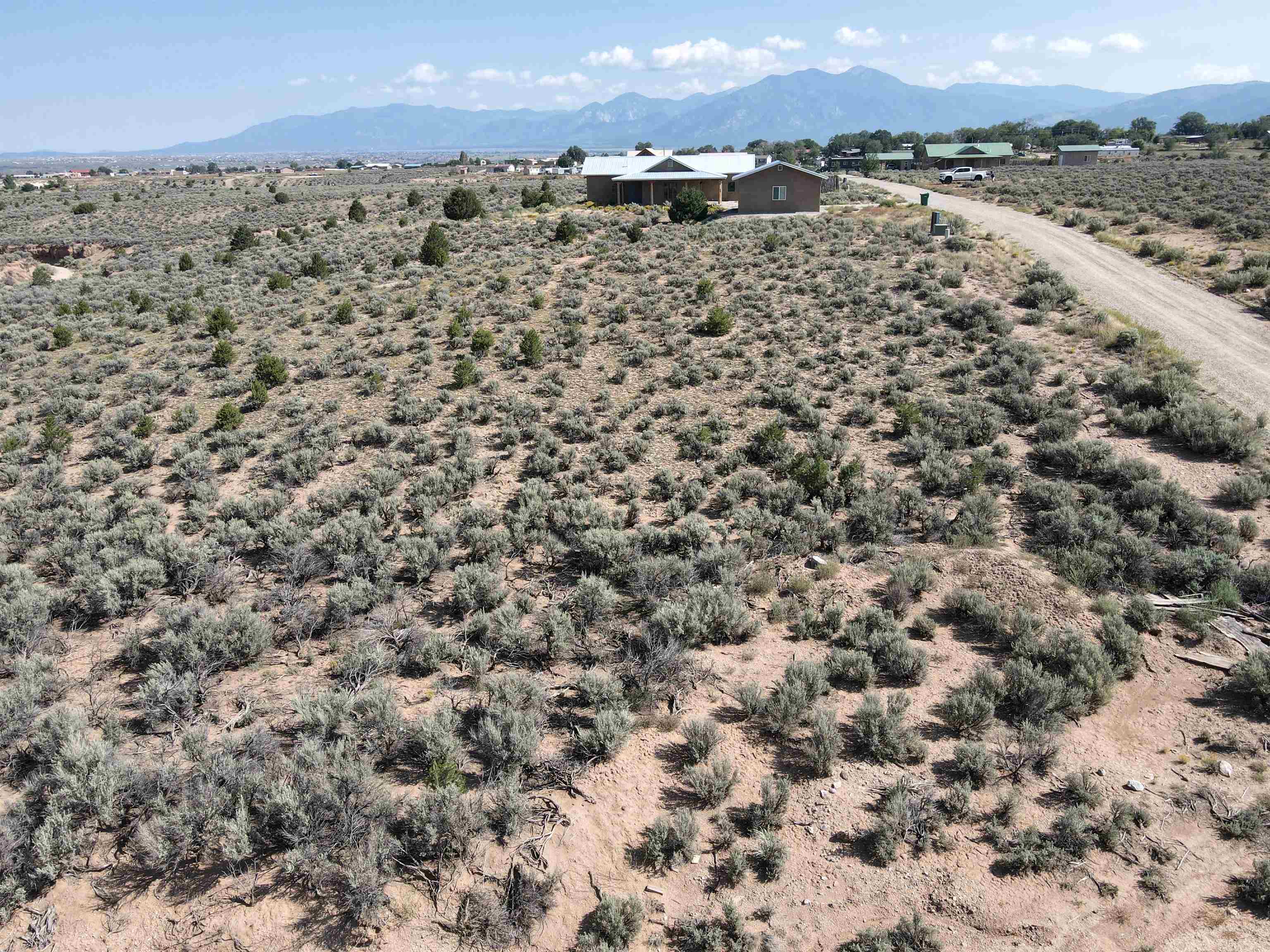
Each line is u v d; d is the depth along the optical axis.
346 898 8.04
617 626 12.89
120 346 33.22
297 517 17.12
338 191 116.44
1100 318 29.20
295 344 32.00
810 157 179.62
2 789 9.56
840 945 7.54
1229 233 43.09
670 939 7.70
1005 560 14.29
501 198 85.38
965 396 23.48
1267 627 11.87
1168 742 9.86
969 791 8.95
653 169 70.00
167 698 10.59
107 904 8.09
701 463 20.02
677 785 9.53
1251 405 21.72
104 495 19.91
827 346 27.86
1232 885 7.93
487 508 17.33
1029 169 107.69
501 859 8.49
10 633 12.35
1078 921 7.64
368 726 10.15
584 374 26.69
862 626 12.23
